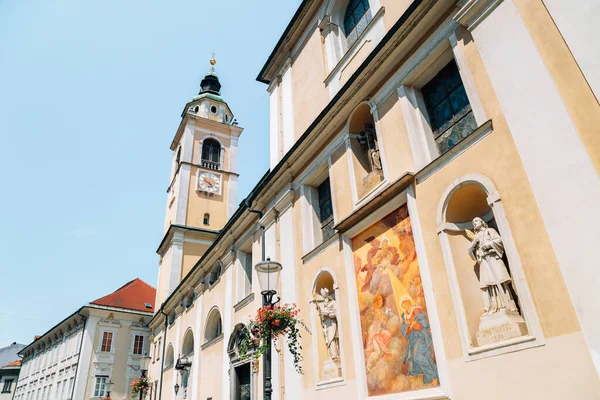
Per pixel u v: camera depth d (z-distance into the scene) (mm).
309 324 11570
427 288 7895
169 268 31781
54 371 41812
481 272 6965
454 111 8906
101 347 36531
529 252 6281
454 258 7562
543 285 6012
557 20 6539
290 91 16344
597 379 5172
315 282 11695
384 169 9812
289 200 14156
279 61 17641
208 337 20719
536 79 6637
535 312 6023
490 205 6988
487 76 7602
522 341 6082
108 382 34750
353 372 9492
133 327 38562
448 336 7289
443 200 7914
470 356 6785
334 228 10805
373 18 11719
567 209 5844
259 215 16328
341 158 11828
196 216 34219
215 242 20406
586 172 5730
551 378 5652
